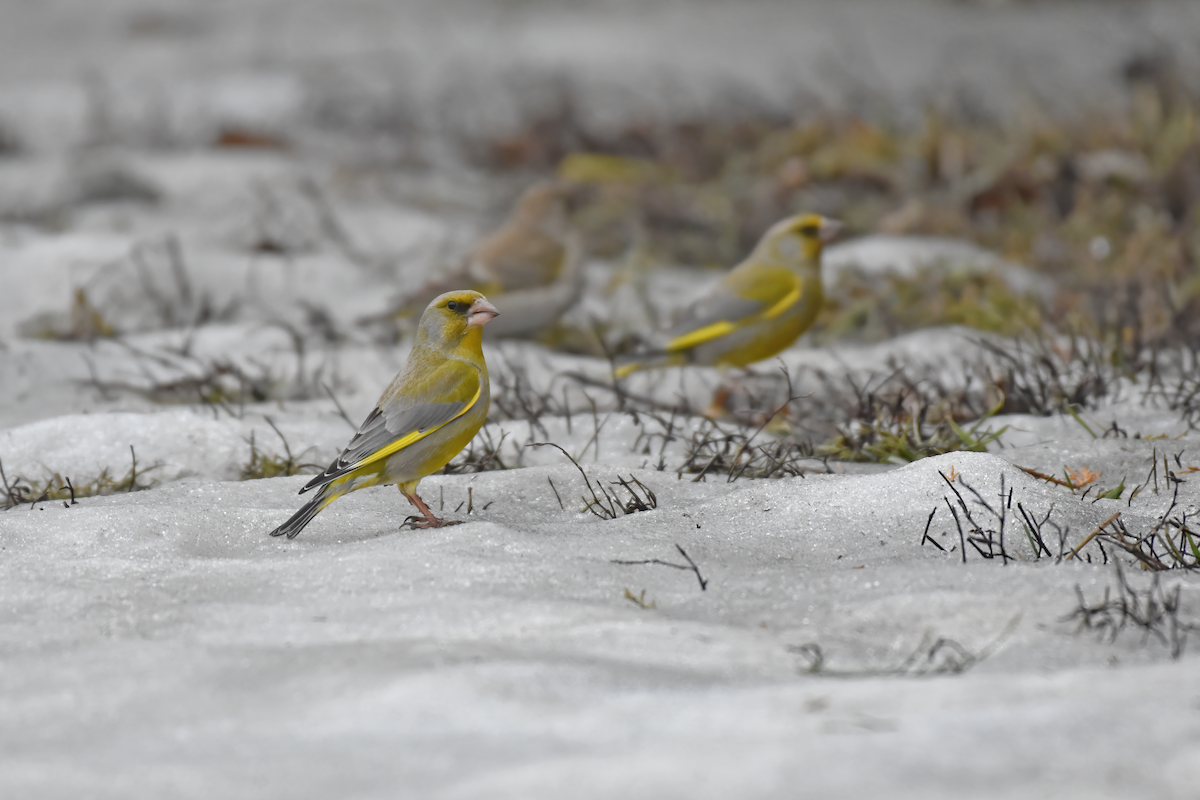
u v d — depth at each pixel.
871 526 7.98
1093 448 9.70
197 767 4.91
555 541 7.73
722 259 19.52
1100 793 4.48
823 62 31.98
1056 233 18.55
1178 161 19.55
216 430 10.54
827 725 5.01
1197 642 6.14
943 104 24.44
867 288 15.94
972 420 11.09
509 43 37.19
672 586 7.05
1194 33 32.72
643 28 38.50
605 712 5.26
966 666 5.93
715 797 4.44
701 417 11.02
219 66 34.91
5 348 13.55
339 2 44.94
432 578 7.09
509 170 24.73
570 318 16.06
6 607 6.92
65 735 5.29
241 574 7.33
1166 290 14.55
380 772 4.82
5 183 22.50
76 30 41.06
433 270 17.62
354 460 8.29
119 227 19.61
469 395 8.66
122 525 8.12
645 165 23.78
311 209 20.53
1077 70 30.39
